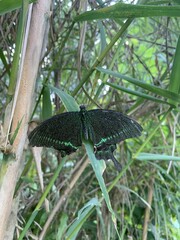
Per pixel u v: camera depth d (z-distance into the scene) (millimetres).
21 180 379
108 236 497
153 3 339
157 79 578
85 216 390
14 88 291
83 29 435
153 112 568
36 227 486
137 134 278
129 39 627
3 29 446
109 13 308
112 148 289
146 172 597
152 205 603
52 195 543
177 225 623
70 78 589
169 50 647
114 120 287
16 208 354
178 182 611
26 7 264
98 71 391
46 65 527
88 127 285
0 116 489
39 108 619
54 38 476
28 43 307
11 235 345
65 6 567
